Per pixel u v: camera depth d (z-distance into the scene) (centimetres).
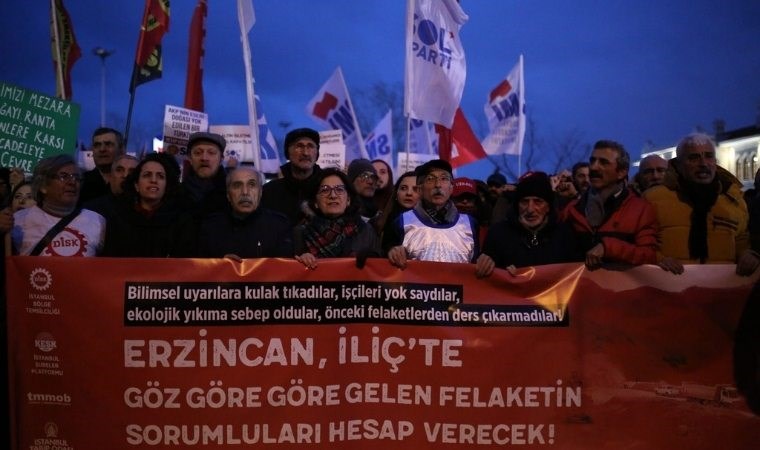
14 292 441
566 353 462
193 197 593
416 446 457
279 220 501
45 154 669
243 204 483
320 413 453
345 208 499
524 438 459
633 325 463
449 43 819
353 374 455
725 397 461
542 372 461
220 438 447
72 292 440
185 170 830
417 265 458
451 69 818
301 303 452
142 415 443
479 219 802
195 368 445
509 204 787
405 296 457
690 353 462
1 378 467
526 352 460
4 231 444
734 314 461
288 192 621
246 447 448
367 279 455
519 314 461
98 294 441
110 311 441
